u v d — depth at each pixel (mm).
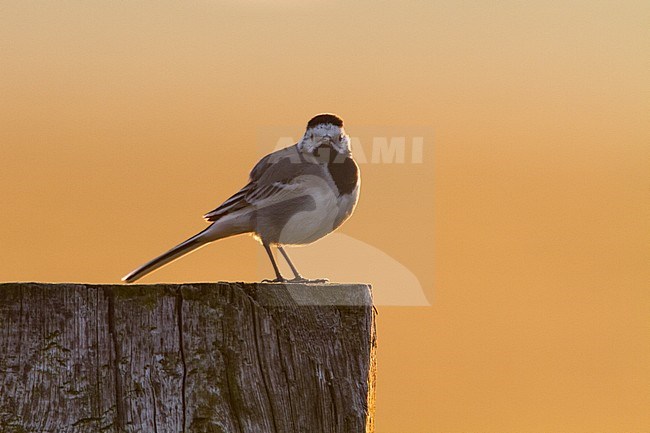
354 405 8383
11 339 7977
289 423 8203
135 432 7922
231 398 8117
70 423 7871
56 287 8078
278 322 8398
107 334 8086
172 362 8117
